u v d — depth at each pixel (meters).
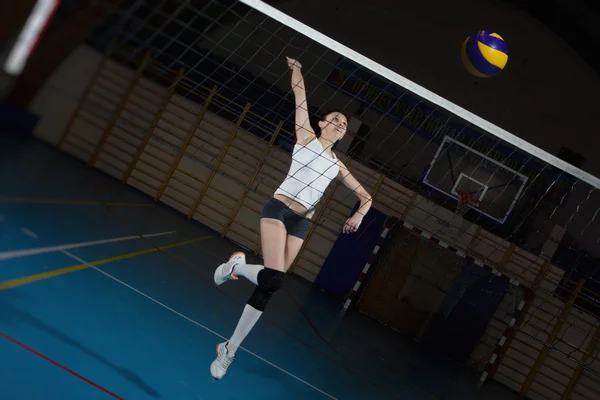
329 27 13.50
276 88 12.42
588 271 11.80
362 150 12.43
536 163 12.62
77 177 10.05
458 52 13.66
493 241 11.51
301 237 3.35
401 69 13.58
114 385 2.76
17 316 3.04
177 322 4.38
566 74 13.60
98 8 8.46
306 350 5.82
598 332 10.73
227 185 12.09
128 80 11.39
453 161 12.48
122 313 3.95
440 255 10.84
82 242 5.63
